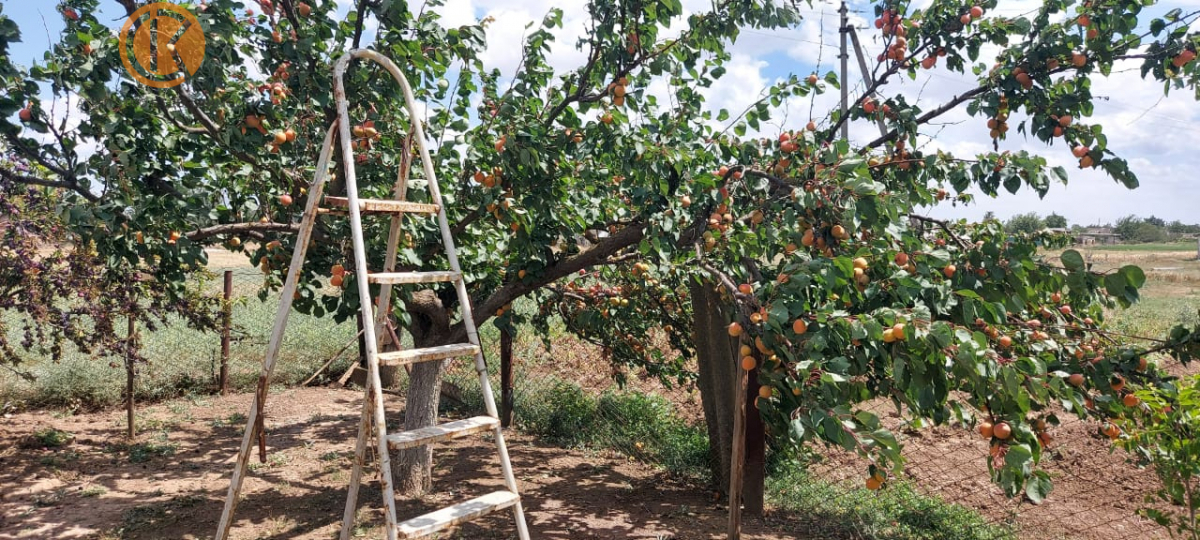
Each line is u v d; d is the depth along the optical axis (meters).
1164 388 3.30
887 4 4.43
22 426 6.91
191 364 8.84
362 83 4.28
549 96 4.83
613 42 4.47
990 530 4.99
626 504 5.32
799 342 3.08
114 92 3.91
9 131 3.78
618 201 5.62
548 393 8.16
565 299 6.48
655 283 6.03
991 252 3.39
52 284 5.49
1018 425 2.88
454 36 4.41
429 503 5.23
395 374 9.11
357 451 3.75
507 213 4.37
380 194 4.58
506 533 4.70
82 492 5.31
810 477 5.86
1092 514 5.39
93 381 7.90
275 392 8.85
